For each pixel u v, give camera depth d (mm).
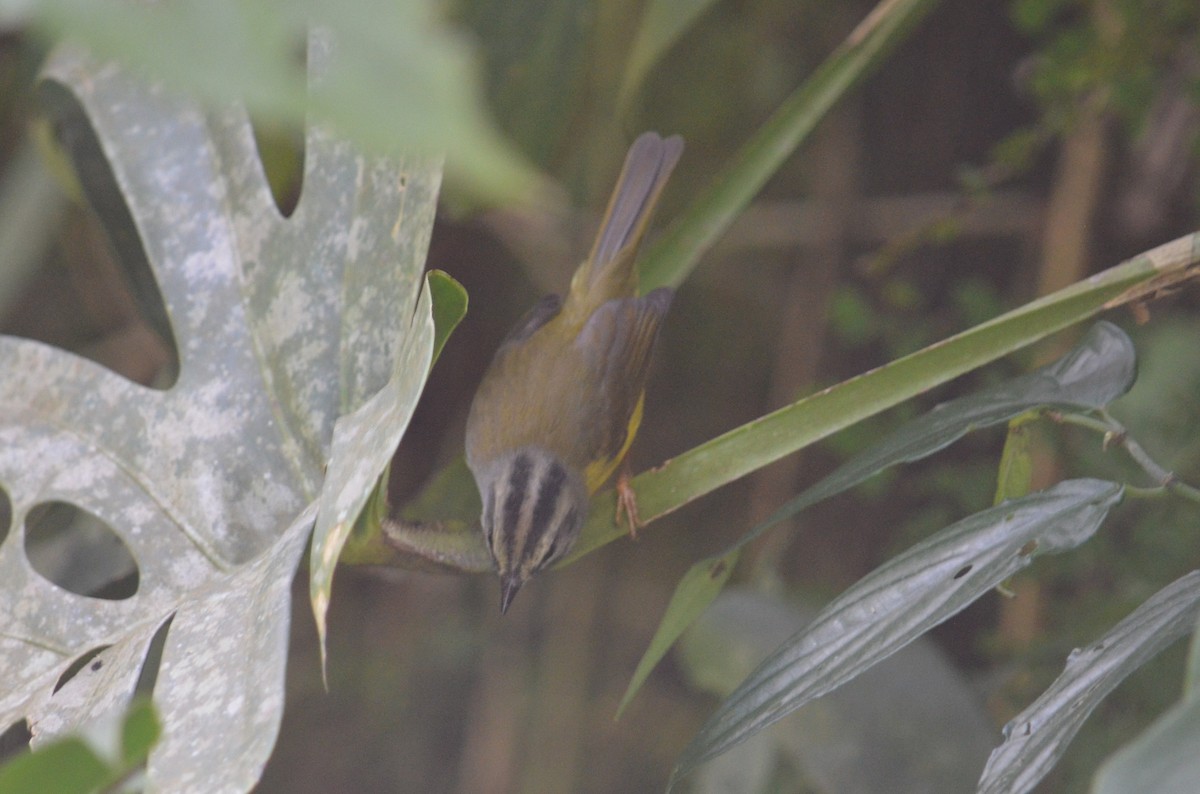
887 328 2910
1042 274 2912
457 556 2768
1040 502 2697
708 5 2803
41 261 2938
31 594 2719
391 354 2729
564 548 2801
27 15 946
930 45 2975
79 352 2945
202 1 977
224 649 2691
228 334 2736
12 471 2729
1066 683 2686
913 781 2783
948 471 2873
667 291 2838
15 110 2861
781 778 2846
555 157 2924
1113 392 2705
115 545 2770
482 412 2828
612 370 2830
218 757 2658
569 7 2826
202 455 2730
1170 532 2818
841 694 2791
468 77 976
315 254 2734
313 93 1065
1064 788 2807
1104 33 2846
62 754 1771
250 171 2740
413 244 2727
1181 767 1891
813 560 2973
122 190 2740
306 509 2723
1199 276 2721
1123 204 2900
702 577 2732
